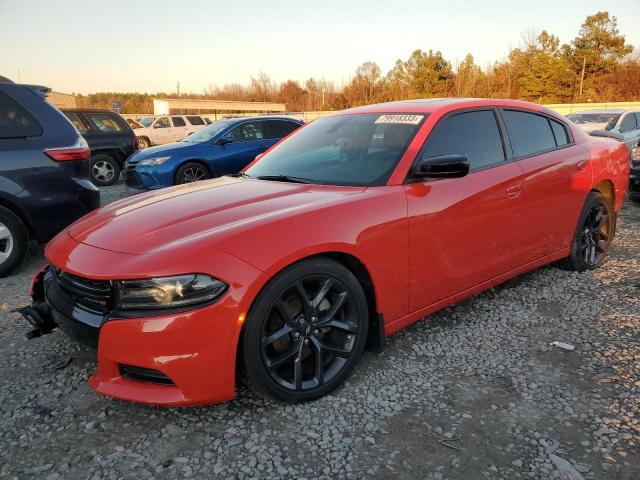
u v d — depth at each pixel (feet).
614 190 14.32
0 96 14.61
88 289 7.43
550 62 173.06
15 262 14.98
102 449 7.15
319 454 7.00
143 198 10.14
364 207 8.54
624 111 38.27
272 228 7.58
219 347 7.09
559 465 6.68
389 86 190.49
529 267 12.07
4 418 7.89
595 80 185.68
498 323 11.02
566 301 12.13
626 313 11.35
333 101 192.24
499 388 8.54
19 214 14.98
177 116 72.02
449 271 9.95
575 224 13.16
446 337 10.41
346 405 8.13
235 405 8.16
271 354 7.85
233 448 7.14
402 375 8.99
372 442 7.22
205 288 6.95
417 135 9.97
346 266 8.72
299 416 7.85
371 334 9.16
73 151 15.43
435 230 9.47
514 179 11.00
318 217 8.03
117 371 7.34
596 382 8.64
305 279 7.85
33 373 9.25
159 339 6.88
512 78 175.73
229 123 31.32
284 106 199.93
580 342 10.09
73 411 8.07
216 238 7.29
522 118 12.14
